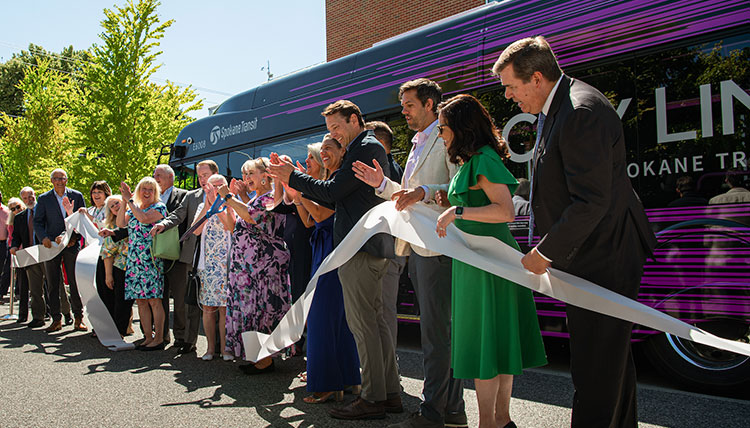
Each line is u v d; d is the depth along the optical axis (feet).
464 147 8.63
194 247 18.90
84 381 13.94
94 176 45.78
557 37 15.78
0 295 32.35
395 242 11.46
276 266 15.03
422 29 19.54
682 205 13.23
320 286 12.11
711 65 13.03
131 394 12.72
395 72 19.79
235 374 14.65
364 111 20.51
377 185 10.21
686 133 13.25
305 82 23.61
